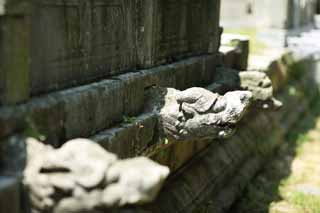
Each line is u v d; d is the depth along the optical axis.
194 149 7.12
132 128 4.71
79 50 4.39
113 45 4.96
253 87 7.38
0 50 3.27
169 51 6.27
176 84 6.18
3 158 3.26
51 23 3.94
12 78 3.39
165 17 5.99
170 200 5.99
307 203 7.98
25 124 3.44
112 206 3.03
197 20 7.09
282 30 13.39
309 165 9.95
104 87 4.48
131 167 3.09
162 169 3.12
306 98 14.74
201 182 6.91
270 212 7.58
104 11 4.72
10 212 3.09
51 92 4.01
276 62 10.77
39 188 3.09
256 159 9.27
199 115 4.92
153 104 5.25
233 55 8.51
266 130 10.45
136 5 5.33
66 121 3.95
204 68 7.17
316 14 18.58
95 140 4.17
